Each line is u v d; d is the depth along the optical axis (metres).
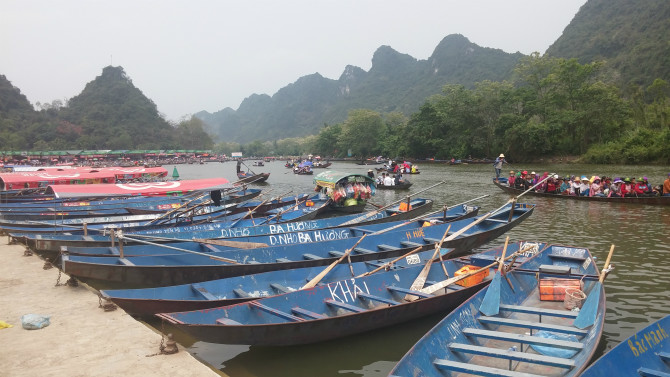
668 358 5.84
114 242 12.14
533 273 8.98
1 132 139.62
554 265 9.43
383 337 7.84
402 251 11.47
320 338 7.19
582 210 20.14
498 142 64.81
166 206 21.64
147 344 6.31
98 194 17.41
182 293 8.27
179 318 6.71
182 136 184.25
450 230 13.87
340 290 8.35
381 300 7.98
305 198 22.34
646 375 5.37
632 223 16.84
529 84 71.75
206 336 6.42
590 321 6.68
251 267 9.91
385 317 7.56
